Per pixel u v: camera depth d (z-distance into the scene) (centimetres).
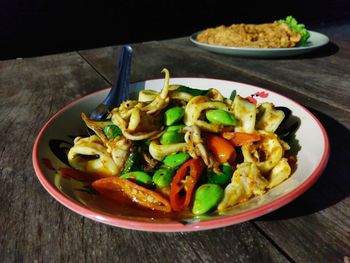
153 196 20
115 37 122
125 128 25
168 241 18
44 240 18
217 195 19
